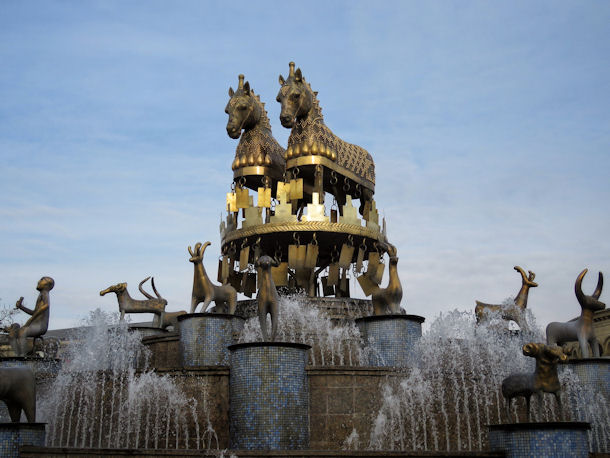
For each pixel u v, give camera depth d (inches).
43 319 660.7
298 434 518.3
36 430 480.7
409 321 645.3
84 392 577.9
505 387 470.3
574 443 419.2
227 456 442.6
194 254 661.3
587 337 581.3
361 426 533.3
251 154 784.9
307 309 687.7
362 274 777.6
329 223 737.6
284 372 522.9
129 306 751.1
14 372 497.7
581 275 585.3
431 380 550.6
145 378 562.9
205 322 628.1
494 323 684.1
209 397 547.5
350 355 645.3
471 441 538.3
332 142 767.7
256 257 762.8
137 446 549.6
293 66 774.5
